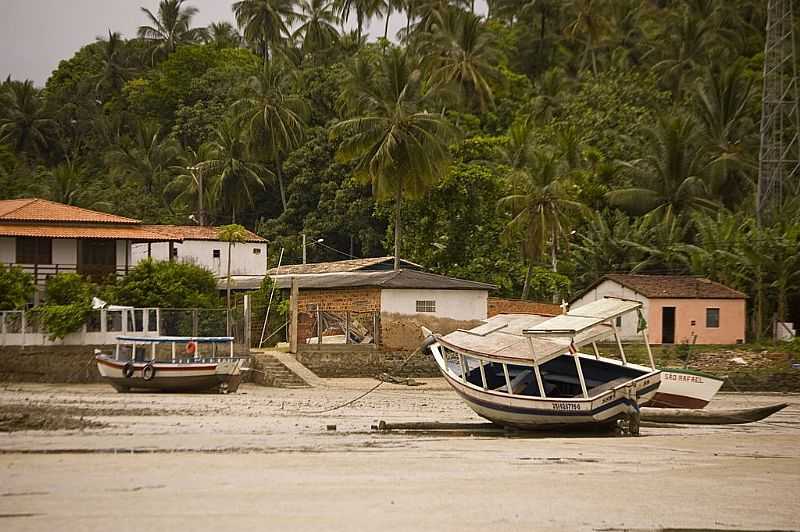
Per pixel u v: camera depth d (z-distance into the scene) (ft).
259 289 283.18
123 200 432.25
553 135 401.29
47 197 413.59
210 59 515.50
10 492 84.33
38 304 264.11
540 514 80.84
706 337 290.97
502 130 436.35
